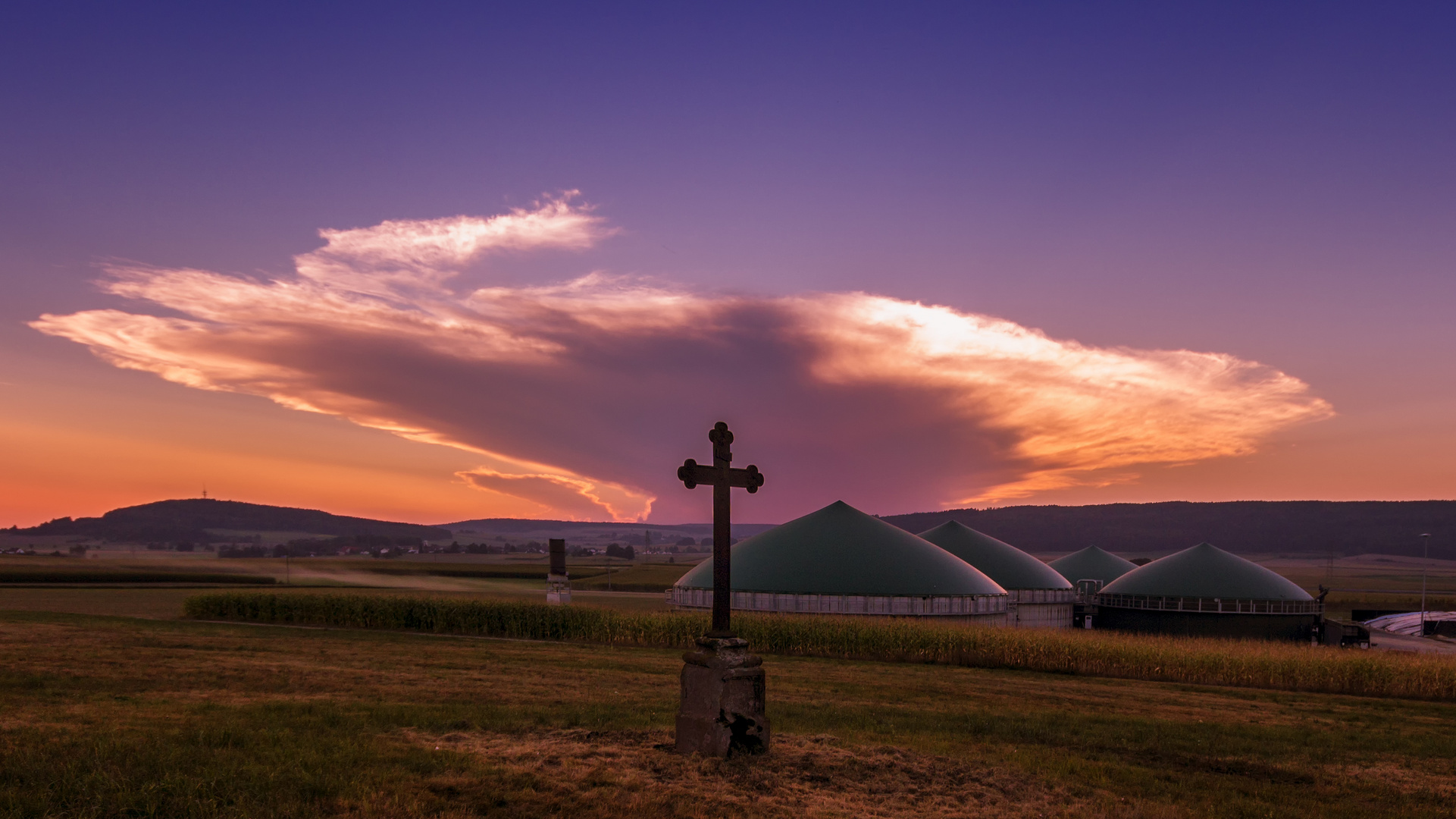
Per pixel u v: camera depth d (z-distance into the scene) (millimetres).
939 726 19719
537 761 12633
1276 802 14617
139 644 29656
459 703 20109
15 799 9539
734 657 13727
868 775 13469
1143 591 73062
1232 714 25422
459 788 11109
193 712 16188
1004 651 37469
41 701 16828
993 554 77562
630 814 10625
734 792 11875
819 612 56219
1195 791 14852
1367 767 17859
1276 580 71938
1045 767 15594
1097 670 35781
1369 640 68125
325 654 30141
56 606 60594
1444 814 14539
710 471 14258
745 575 58500
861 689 27109
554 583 61594
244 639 34438
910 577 57781
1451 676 31469
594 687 24688
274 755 12281
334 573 148500
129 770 10852
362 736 14102
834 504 63625
